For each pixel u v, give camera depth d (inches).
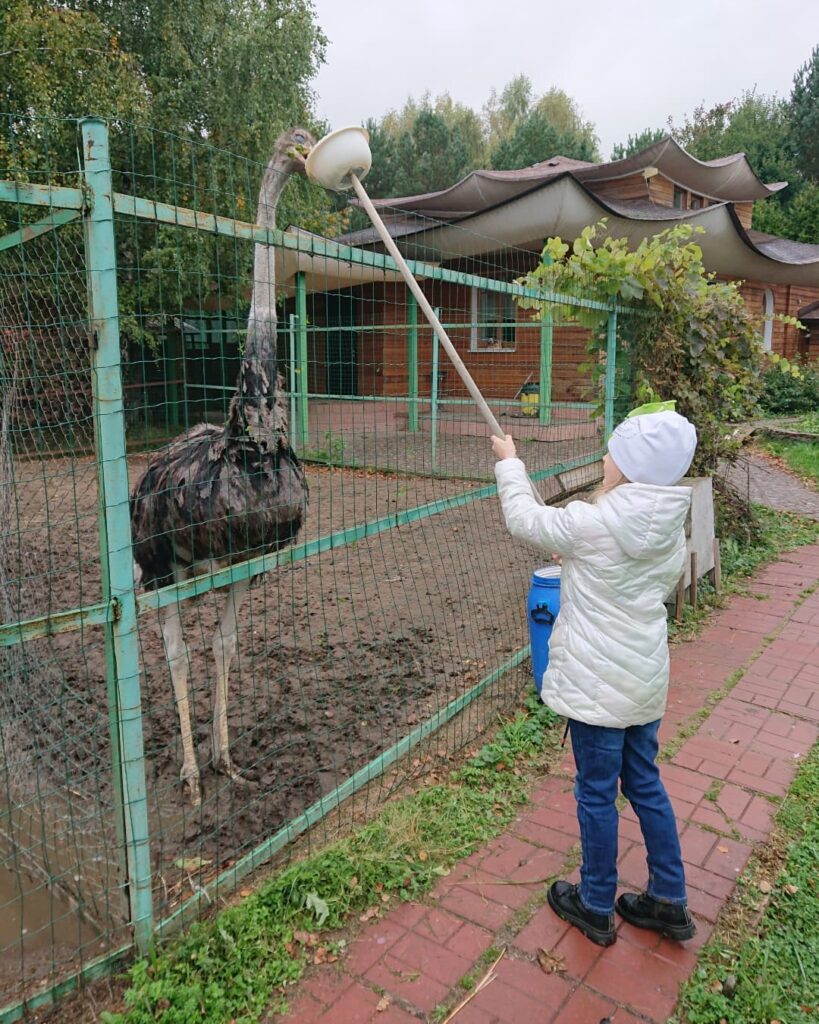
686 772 147.6
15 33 438.0
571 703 100.7
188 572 134.1
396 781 142.8
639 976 100.0
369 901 112.7
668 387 243.9
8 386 137.2
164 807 134.7
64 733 142.5
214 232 97.5
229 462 123.0
